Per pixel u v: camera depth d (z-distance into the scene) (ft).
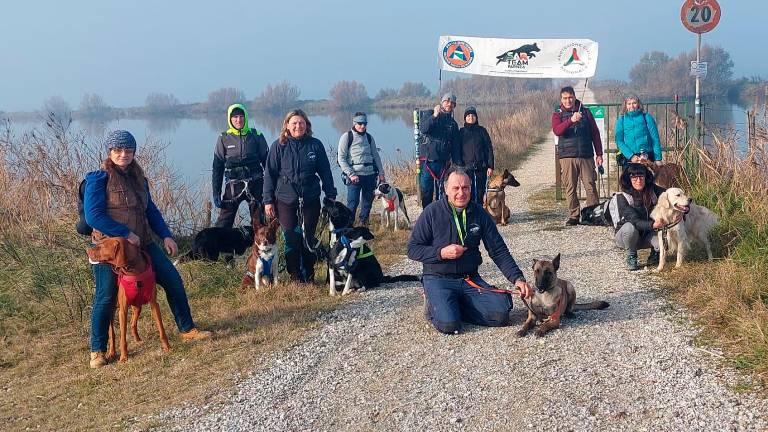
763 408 13.23
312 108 236.22
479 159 32.27
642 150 30.66
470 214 18.83
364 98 235.40
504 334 18.16
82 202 18.08
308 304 22.06
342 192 47.85
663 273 22.75
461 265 19.03
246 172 27.76
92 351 18.34
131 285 17.66
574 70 38.17
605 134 40.45
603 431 12.93
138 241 17.84
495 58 38.81
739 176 28.17
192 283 24.72
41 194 31.81
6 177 32.27
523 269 25.11
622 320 18.65
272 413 14.67
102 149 32.83
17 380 18.06
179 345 19.06
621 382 14.85
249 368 17.13
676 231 22.74
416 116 40.73
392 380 15.89
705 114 39.32
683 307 19.27
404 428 13.61
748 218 24.56
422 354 17.30
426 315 19.33
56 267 25.25
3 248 27.50
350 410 14.58
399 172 54.08
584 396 14.32
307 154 23.30
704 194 28.12
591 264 24.97
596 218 31.19
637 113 30.78
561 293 18.20
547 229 31.91
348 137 32.53
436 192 33.71
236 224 33.71
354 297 22.66
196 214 32.91
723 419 13.00
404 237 32.09
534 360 16.29
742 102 90.84
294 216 23.66
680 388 14.38
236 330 19.99
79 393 16.62
